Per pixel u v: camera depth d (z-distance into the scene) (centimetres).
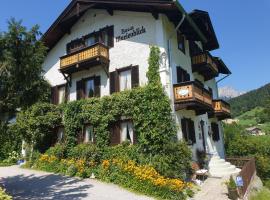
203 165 1984
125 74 1942
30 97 1303
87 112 1994
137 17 1964
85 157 1831
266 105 8256
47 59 2459
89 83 2142
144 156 1675
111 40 2058
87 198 1257
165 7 1742
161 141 1641
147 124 1688
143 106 1731
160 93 1708
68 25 2336
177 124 1742
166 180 1384
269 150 3072
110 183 1541
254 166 2381
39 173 1845
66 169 1816
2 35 1212
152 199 1274
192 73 2280
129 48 1950
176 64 1948
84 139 2030
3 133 1348
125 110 1812
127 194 1335
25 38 1247
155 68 1778
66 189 1416
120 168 1567
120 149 1777
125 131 1844
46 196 1290
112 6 2050
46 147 2228
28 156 2284
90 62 1997
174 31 1870
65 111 2142
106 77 2025
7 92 1240
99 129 1908
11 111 1293
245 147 3109
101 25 2159
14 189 1426
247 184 1689
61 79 2331
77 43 2291
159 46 1812
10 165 2300
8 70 1199
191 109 1962
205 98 1961
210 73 2478
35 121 2178
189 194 1388
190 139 1947
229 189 1380
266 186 2527
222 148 2898
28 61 1239
